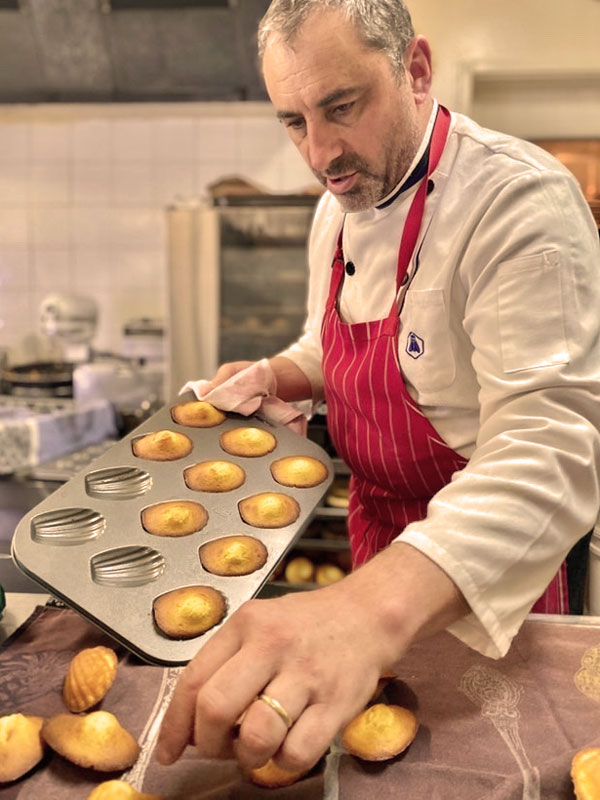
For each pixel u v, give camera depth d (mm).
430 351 806
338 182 741
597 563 799
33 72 2848
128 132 3139
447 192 779
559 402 630
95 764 499
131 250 3217
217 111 3074
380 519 980
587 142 2770
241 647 482
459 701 574
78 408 2582
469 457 836
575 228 685
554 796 481
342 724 462
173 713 473
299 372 1061
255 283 2689
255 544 716
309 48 641
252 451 873
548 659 624
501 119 2785
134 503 774
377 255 859
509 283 676
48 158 3186
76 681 579
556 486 584
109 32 2697
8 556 882
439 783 491
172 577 677
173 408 957
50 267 3258
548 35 2516
